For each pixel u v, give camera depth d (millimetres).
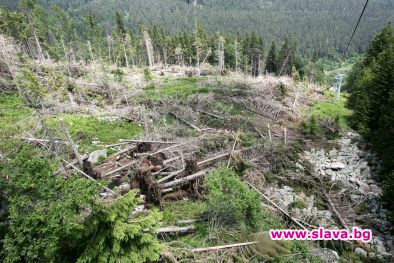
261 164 10930
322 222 8320
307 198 9617
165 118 15750
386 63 15312
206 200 8359
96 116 15484
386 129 12516
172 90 23625
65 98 17500
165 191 8773
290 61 54562
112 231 5016
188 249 6465
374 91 15023
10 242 4371
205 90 22797
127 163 10539
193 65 60406
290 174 10625
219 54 52312
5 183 4836
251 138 13383
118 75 22188
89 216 5039
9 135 10859
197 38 53938
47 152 10312
